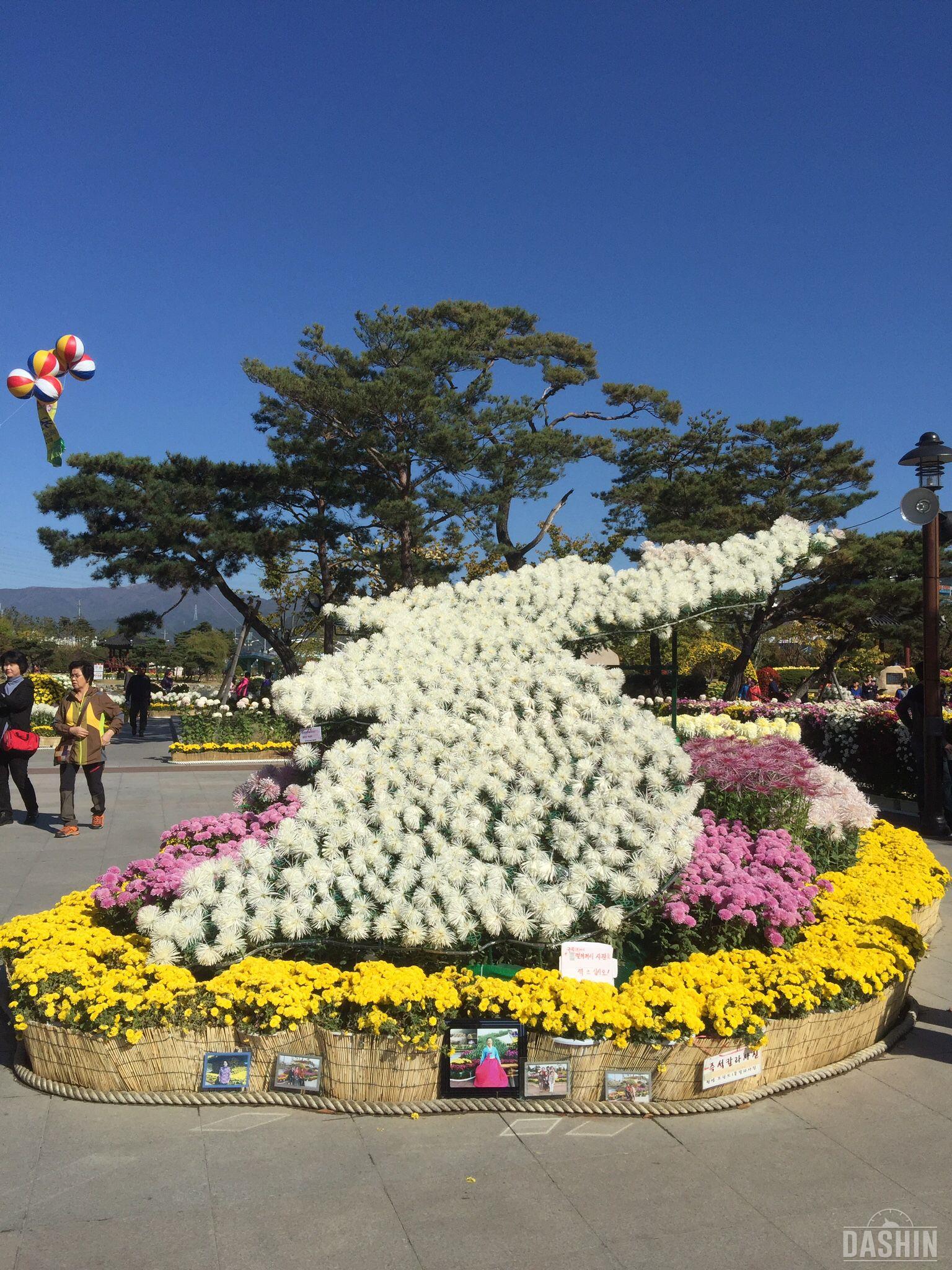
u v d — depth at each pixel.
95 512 22.56
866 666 36.56
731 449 29.75
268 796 6.13
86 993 3.85
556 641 6.35
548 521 26.88
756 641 24.44
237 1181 3.21
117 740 21.41
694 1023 3.72
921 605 23.45
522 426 23.78
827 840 6.82
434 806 4.63
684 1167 3.34
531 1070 3.74
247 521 24.08
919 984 5.41
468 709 5.44
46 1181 3.20
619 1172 3.30
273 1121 3.65
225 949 4.16
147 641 57.19
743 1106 3.83
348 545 27.06
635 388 29.95
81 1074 3.85
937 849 9.11
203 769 15.52
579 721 5.12
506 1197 3.13
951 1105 3.88
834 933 4.90
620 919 4.32
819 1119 3.74
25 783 9.76
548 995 3.88
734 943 4.81
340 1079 3.76
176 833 6.04
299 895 4.32
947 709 14.92
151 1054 3.79
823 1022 4.11
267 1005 3.79
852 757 12.19
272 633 25.28
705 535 24.30
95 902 5.40
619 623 6.39
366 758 4.97
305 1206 3.06
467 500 23.16
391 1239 2.88
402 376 20.89
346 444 22.53
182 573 22.94
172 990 3.89
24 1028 4.03
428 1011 3.79
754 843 5.98
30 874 7.55
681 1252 2.83
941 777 9.90
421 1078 3.74
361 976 3.93
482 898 4.29
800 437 27.97
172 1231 2.91
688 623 6.74
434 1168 3.31
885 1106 3.86
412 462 22.66
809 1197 3.14
